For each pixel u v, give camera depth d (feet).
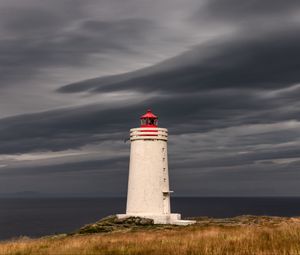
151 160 189.37
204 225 163.94
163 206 191.31
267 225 142.10
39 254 85.35
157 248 88.28
